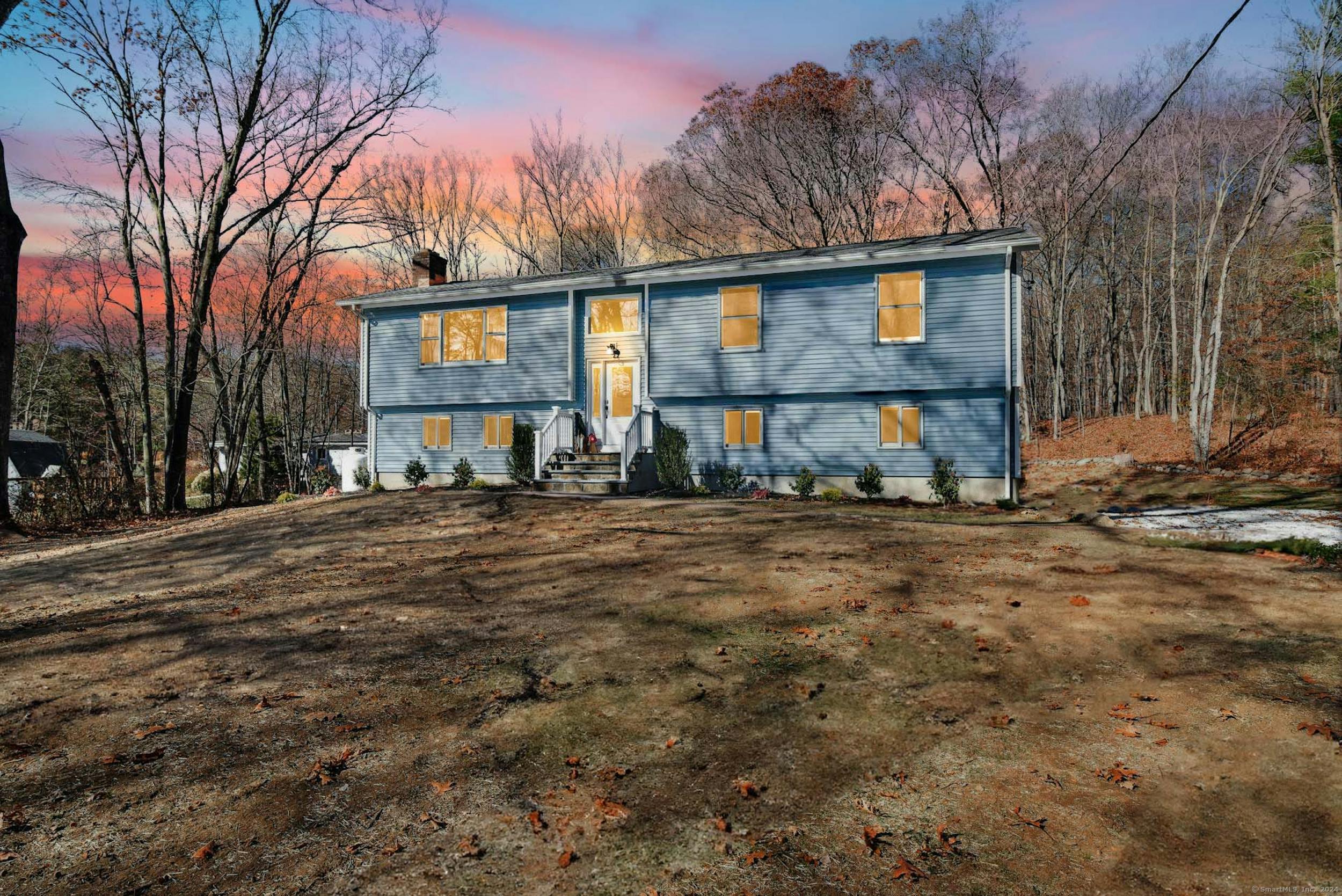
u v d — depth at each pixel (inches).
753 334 770.8
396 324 948.6
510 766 174.7
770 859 135.9
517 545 471.2
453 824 149.3
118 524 740.0
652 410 804.0
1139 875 129.4
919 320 706.8
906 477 711.7
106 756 180.7
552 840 143.6
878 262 709.3
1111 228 1710.1
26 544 582.9
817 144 1515.7
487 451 898.1
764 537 464.8
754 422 775.1
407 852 139.5
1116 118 1397.6
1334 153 943.7
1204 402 1173.1
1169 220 1569.9
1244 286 1369.3
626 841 142.7
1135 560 371.6
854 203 1563.7
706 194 1620.3
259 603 343.6
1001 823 147.0
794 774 168.6
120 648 274.2
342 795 161.3
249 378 1171.3
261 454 1275.8
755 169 1566.2
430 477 929.5
